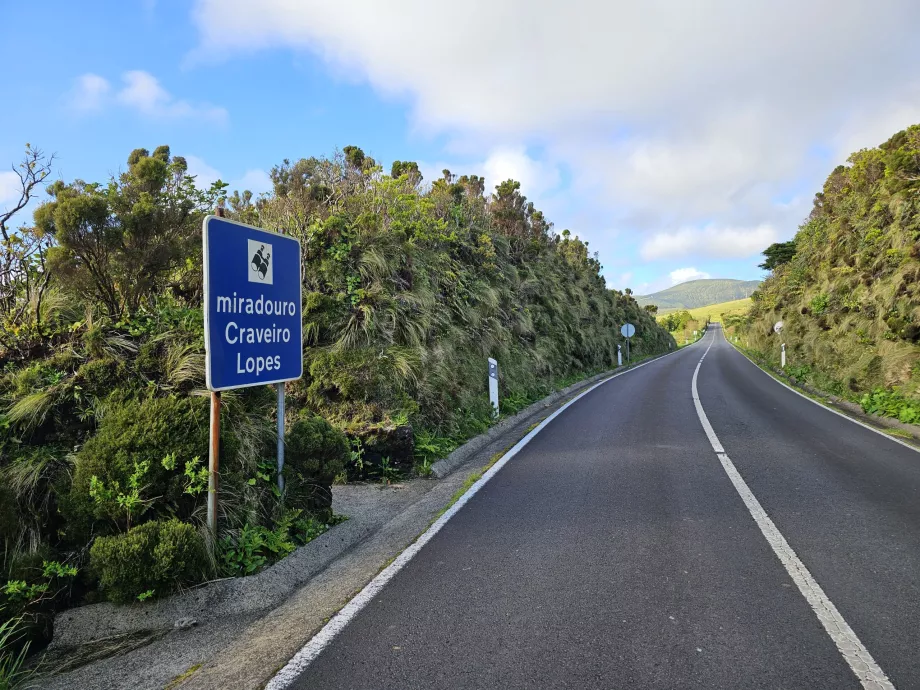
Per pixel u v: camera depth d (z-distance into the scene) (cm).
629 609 342
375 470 679
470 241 1484
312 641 312
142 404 426
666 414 1188
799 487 614
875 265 1609
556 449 835
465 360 1083
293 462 495
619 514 528
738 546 445
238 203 994
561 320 2111
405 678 273
